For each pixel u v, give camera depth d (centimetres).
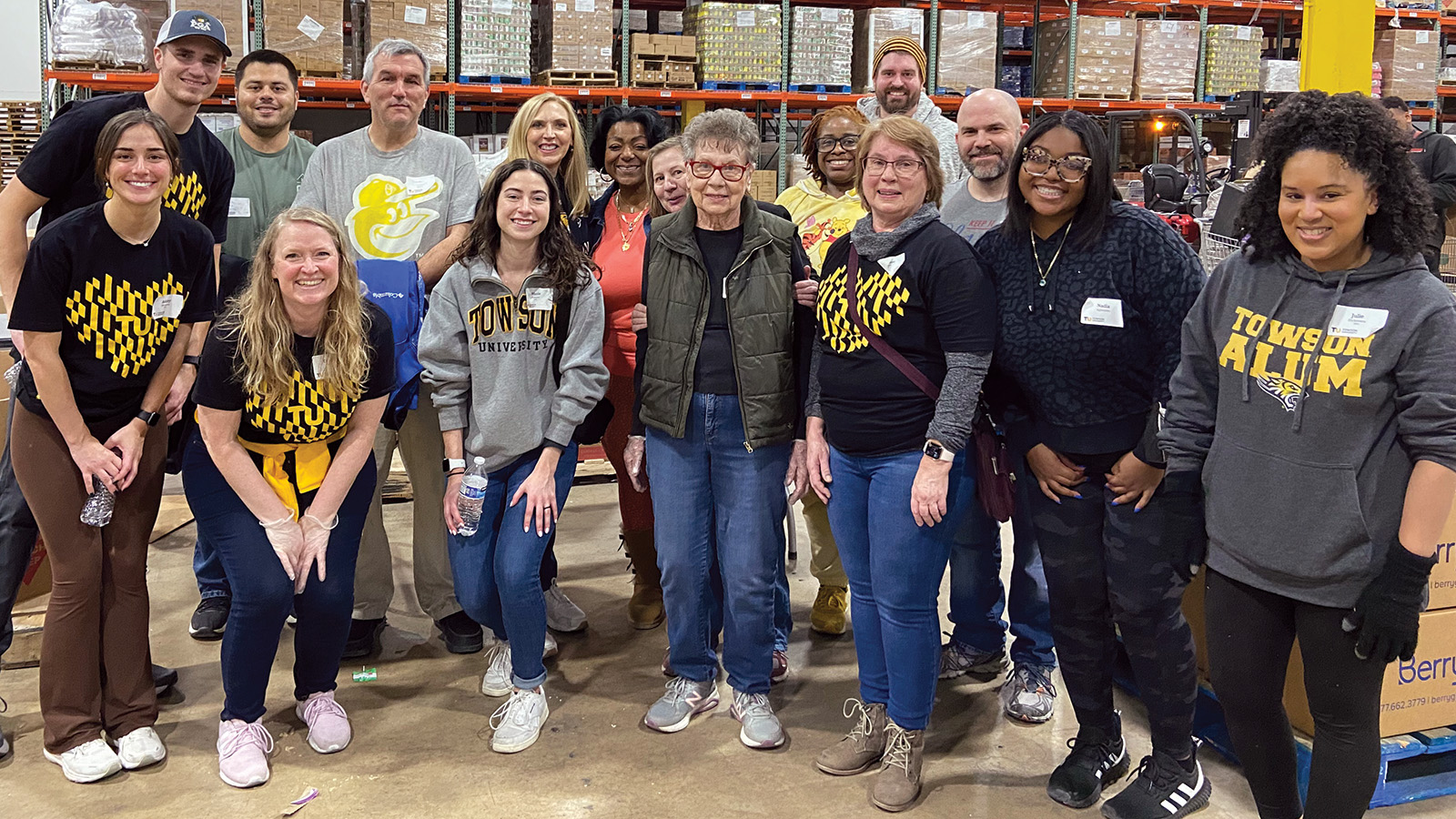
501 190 248
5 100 712
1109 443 204
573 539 434
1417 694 222
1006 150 271
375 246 304
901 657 223
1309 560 166
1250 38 735
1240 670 179
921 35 643
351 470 243
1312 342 164
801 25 634
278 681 291
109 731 247
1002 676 296
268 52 325
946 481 211
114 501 236
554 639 316
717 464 247
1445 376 153
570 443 263
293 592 239
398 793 232
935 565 219
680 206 291
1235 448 176
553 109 308
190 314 245
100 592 241
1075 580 216
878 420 218
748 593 248
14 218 241
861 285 217
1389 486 161
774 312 239
